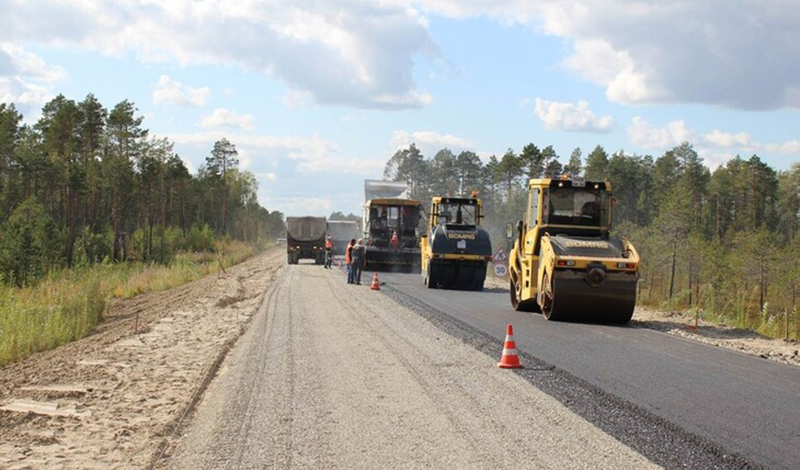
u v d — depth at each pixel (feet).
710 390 34.04
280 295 85.71
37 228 180.34
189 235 290.97
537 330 55.26
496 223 312.71
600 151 305.32
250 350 45.52
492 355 43.06
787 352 47.62
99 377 38.22
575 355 43.60
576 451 24.08
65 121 246.27
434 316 62.59
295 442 25.29
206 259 244.22
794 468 22.80
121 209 263.49
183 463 23.38
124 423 28.76
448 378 36.14
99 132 255.70
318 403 30.96
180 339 52.90
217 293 94.02
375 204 138.21
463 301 80.02
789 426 27.71
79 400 32.91
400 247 136.67
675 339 52.16
